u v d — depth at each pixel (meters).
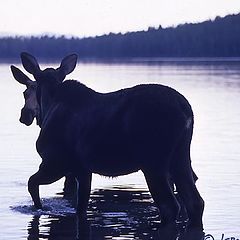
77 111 26.56
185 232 24.53
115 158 25.66
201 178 33.88
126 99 25.53
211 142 46.47
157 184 24.88
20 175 34.72
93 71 150.25
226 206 28.08
